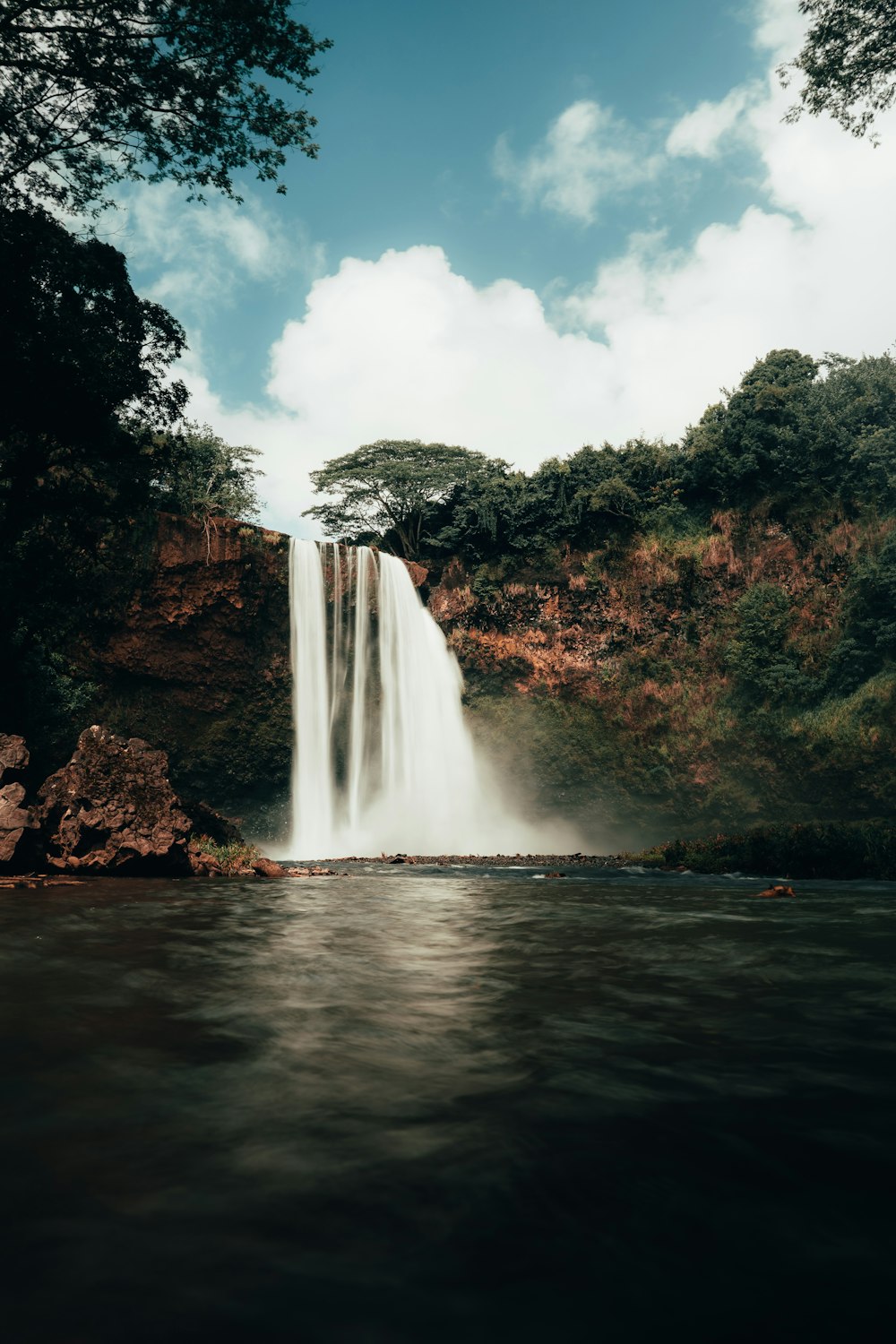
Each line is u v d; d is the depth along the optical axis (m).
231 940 6.03
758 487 43.69
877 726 36.28
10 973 4.51
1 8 16.89
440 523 50.62
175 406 21.91
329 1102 2.37
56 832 13.76
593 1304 1.34
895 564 38.19
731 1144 2.06
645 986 4.28
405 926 7.17
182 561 36.06
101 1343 1.22
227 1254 1.50
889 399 43.56
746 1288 1.40
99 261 20.42
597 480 47.12
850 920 7.71
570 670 44.88
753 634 41.25
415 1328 1.26
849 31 17.30
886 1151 2.02
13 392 19.38
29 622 23.20
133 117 18.34
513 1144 2.05
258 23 17.42
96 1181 1.82
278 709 39.53
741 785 40.19
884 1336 1.25
